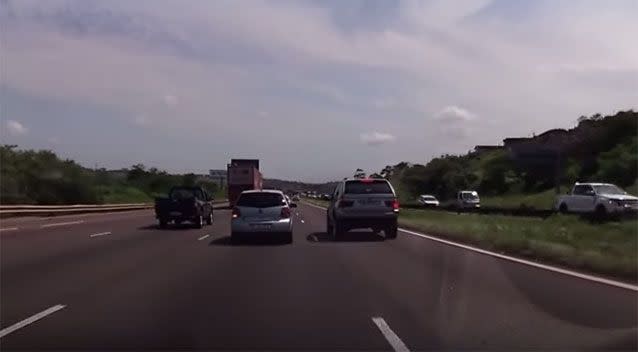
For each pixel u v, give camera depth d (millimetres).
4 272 16141
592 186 39000
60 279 14992
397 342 9172
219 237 27734
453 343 9148
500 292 13141
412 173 105500
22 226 34469
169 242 25125
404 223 34938
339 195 27000
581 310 11281
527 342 9203
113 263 18094
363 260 18859
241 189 65875
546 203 64500
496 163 89250
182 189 35688
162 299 12422
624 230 25109
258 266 17516
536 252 19172
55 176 62781
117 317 10758
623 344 9117
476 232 25203
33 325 10156
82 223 38125
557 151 71562
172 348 8844
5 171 57906
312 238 27266
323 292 13266
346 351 8711
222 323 10336
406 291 13344
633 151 66438
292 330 9875
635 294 12789
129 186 98812
